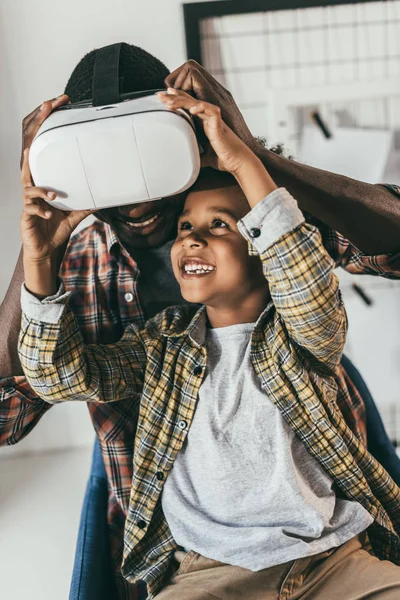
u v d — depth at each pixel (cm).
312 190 112
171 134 91
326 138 208
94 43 203
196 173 95
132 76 108
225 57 206
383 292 216
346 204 114
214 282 109
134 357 118
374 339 219
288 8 203
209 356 114
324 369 114
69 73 204
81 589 117
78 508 201
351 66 208
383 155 205
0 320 118
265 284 116
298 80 208
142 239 119
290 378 110
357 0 203
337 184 114
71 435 231
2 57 202
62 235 105
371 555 114
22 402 122
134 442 128
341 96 206
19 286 117
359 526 111
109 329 134
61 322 107
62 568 178
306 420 110
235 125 103
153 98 96
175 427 112
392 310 217
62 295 107
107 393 113
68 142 91
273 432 109
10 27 201
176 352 115
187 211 111
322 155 209
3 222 211
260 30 204
